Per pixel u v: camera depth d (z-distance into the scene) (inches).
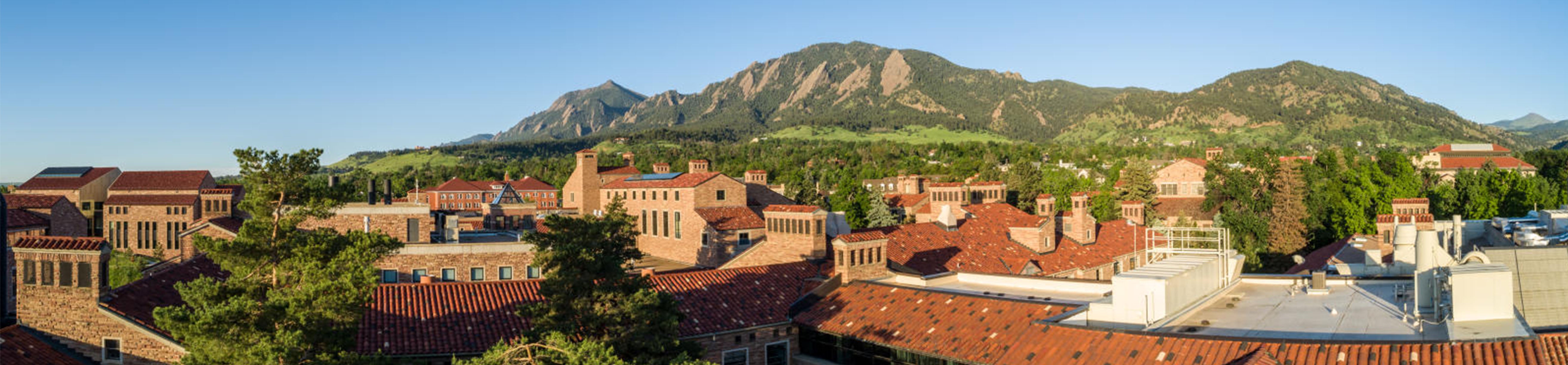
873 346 1422.2
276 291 1149.1
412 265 2032.5
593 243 1300.4
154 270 2150.6
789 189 5989.2
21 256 1334.9
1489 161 7199.8
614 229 1546.5
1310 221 4180.6
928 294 1501.0
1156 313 1147.3
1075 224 2837.1
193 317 1047.0
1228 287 1381.6
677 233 2699.3
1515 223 2160.4
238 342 1056.8
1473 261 1157.1
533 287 1574.8
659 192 2819.9
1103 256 2753.4
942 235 2549.2
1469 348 890.7
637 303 1237.7
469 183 7800.2
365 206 2121.1
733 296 1637.6
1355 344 931.3
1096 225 3144.7
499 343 1061.1
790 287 1723.7
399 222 2144.4
